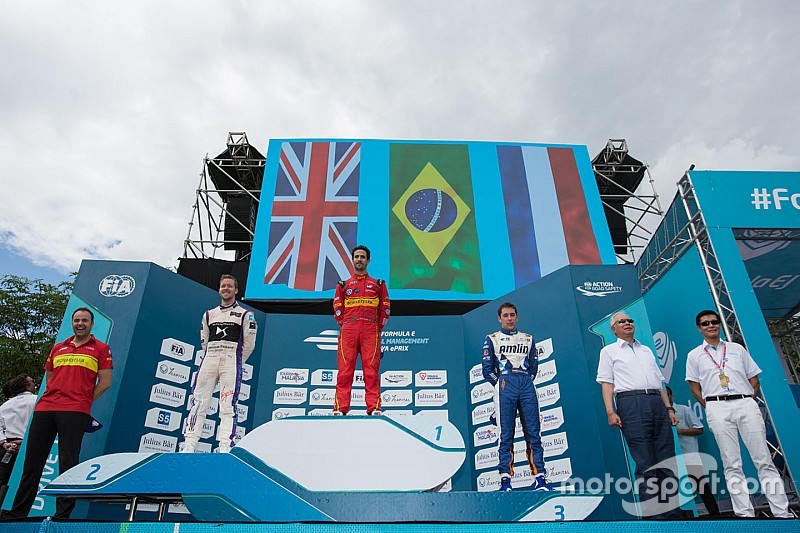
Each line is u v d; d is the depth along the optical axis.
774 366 4.91
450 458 3.52
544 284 6.69
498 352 5.17
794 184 5.70
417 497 3.29
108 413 5.71
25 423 5.20
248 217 11.12
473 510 3.25
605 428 5.64
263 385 7.18
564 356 6.21
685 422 5.41
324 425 3.61
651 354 4.52
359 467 3.47
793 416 4.71
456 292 8.21
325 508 3.28
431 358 7.34
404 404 7.13
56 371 4.30
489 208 9.02
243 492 3.34
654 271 7.43
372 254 8.52
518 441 6.34
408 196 9.10
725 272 5.30
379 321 5.27
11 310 11.79
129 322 6.19
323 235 8.69
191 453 3.46
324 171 9.38
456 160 9.54
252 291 8.19
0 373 10.90
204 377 4.96
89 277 6.44
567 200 9.17
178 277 6.78
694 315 5.80
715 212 5.58
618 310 6.17
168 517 5.63
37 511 5.35
